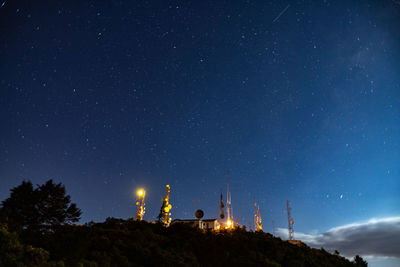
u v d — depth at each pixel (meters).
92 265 27.31
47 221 36.09
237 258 38.91
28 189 36.91
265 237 50.41
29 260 22.81
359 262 57.31
